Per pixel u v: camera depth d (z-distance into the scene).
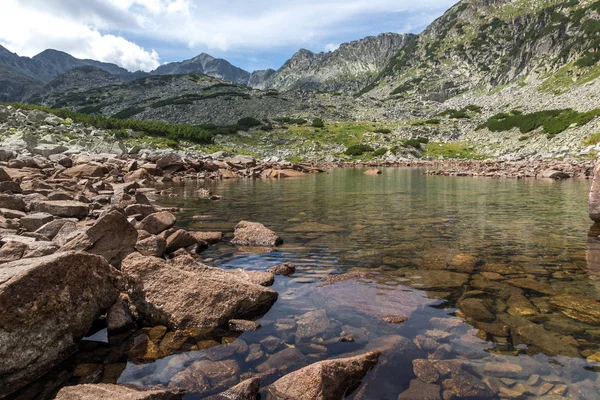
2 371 4.21
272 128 124.31
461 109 152.62
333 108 163.75
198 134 92.88
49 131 55.38
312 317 5.77
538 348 4.62
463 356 4.48
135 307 6.16
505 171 44.78
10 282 4.49
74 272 5.29
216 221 14.37
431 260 8.72
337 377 3.90
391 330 5.21
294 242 10.88
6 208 12.88
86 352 5.02
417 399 3.73
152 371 4.48
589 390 3.76
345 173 51.84
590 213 12.98
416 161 80.69
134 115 145.75
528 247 9.82
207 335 5.40
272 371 4.38
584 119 80.00
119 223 7.95
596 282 6.97
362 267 8.29
